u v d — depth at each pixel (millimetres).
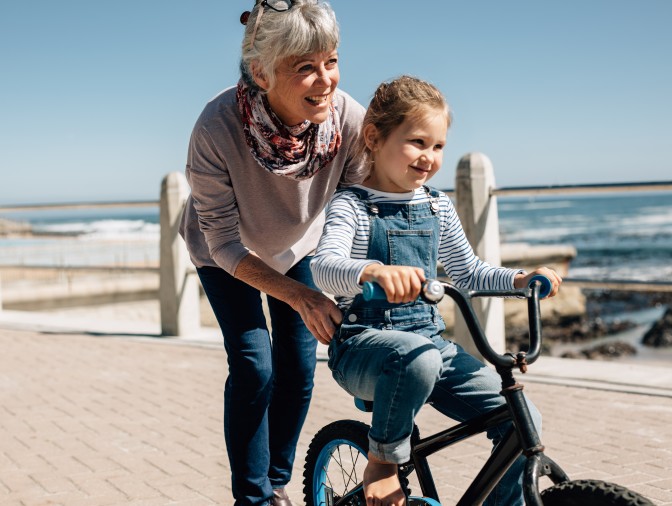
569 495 1802
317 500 2791
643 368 5715
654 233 52500
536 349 1953
